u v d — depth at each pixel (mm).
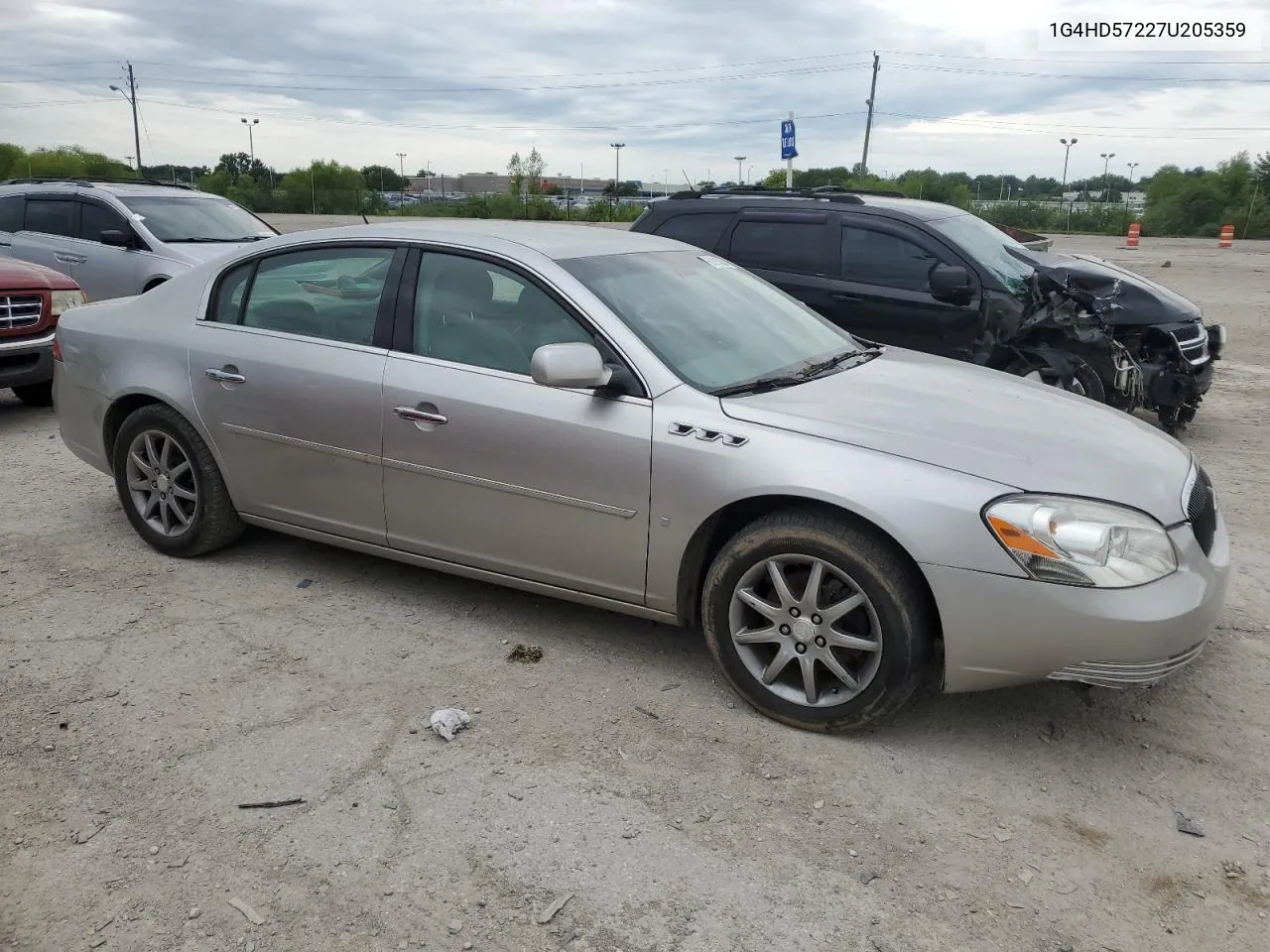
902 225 7156
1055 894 2660
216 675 3746
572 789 3076
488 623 4223
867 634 3287
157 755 3225
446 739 3322
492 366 3842
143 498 4926
